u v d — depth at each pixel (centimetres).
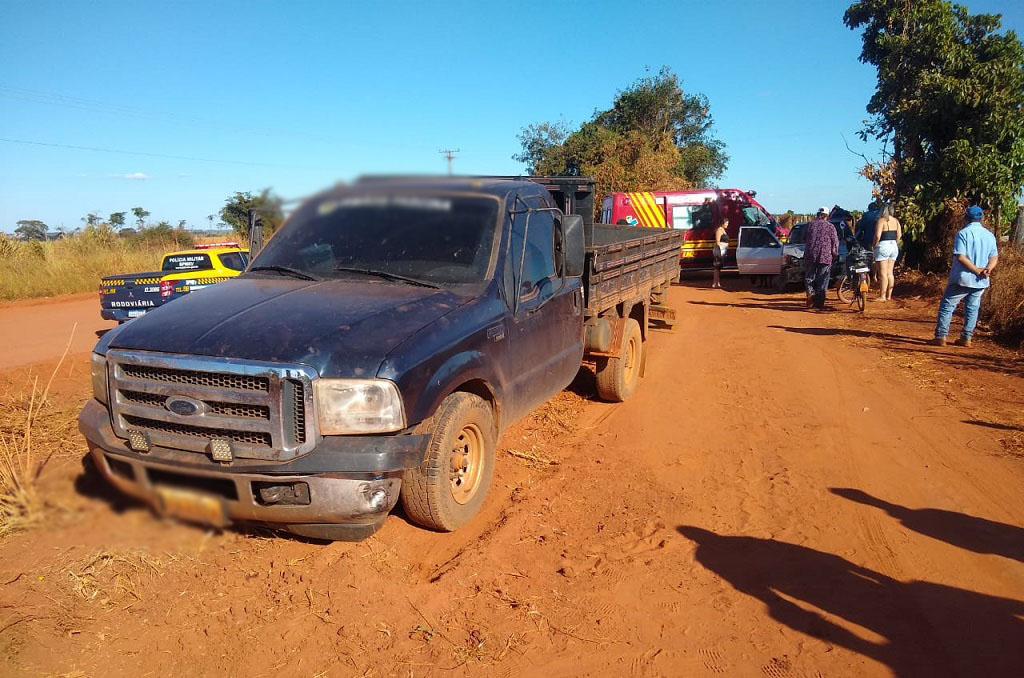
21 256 2161
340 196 524
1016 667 318
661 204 2081
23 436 554
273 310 398
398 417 360
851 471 551
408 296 430
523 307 497
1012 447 592
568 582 388
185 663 314
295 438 348
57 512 410
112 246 2414
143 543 386
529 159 4541
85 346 1138
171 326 384
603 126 4347
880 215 1401
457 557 409
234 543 403
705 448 605
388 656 323
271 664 315
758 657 329
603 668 320
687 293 1747
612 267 681
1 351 1088
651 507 486
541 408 718
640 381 838
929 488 518
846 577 396
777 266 1734
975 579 394
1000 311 1059
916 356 926
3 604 340
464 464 436
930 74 1489
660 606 368
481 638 338
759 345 1036
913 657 326
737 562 412
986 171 1429
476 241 487
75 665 308
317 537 386
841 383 806
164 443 362
